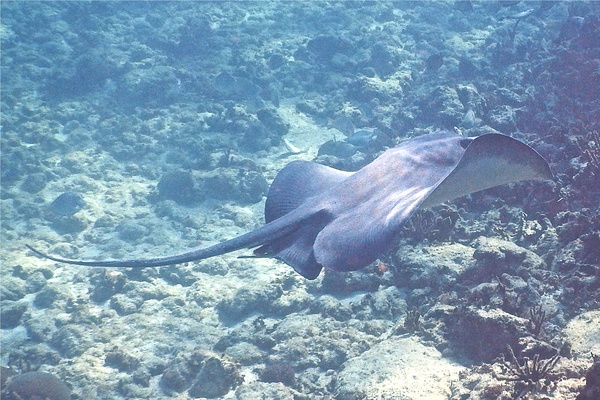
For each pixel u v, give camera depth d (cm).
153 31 2553
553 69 1705
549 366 636
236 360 880
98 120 1848
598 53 1675
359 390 695
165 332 991
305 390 802
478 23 2603
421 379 680
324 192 657
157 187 1480
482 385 625
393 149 675
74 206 1298
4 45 2359
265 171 1529
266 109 1731
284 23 2639
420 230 977
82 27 2589
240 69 2034
